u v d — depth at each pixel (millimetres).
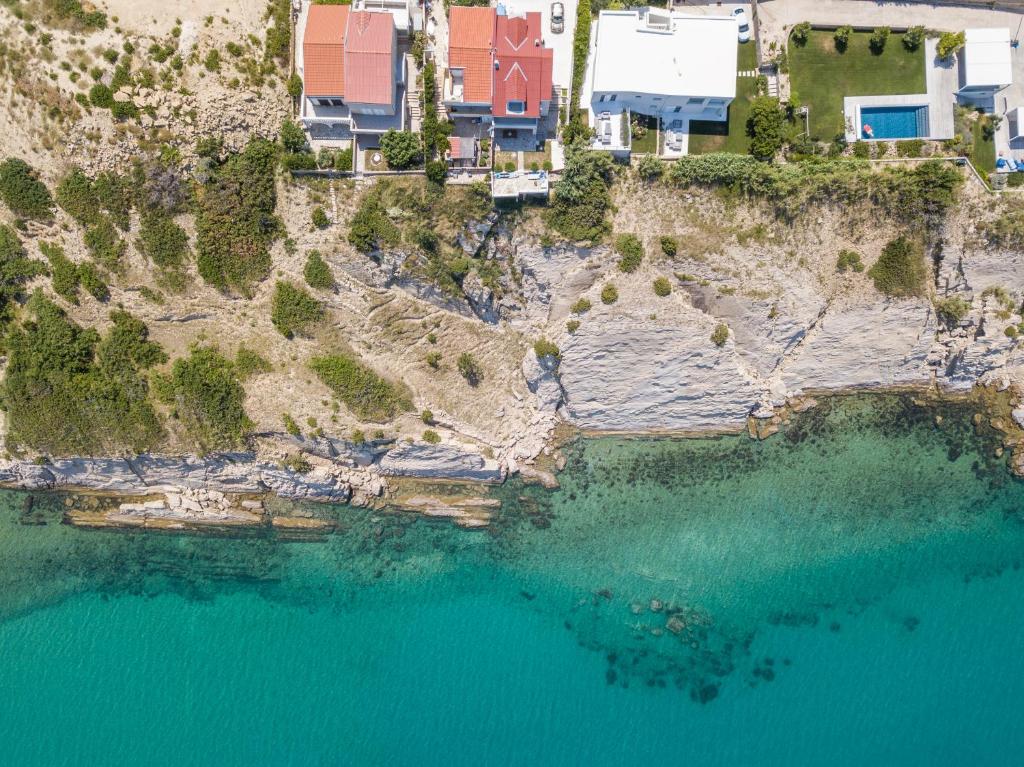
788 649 53156
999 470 52844
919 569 53250
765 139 42938
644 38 41094
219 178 43156
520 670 53906
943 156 44000
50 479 53781
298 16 42688
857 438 52906
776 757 52312
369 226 43844
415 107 43438
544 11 43281
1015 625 52969
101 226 44625
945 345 50188
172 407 49062
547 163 43812
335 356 48562
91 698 53906
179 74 41594
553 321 48812
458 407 51438
